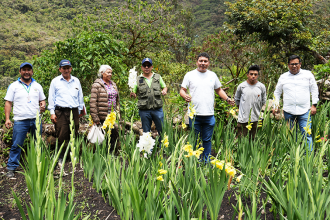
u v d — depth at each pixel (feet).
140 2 29.99
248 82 13.93
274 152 11.38
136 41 32.45
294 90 13.85
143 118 14.12
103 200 9.76
